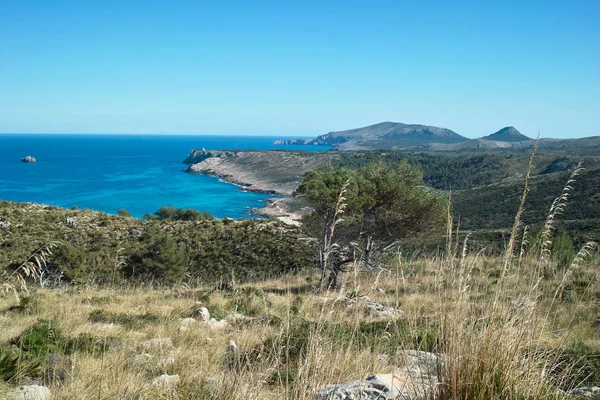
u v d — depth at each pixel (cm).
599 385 407
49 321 748
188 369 536
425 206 1839
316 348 361
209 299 1255
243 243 3103
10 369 455
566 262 1070
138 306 1149
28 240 2784
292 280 1889
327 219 1720
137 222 3756
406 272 662
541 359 327
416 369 363
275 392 390
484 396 281
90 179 15538
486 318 309
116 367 499
